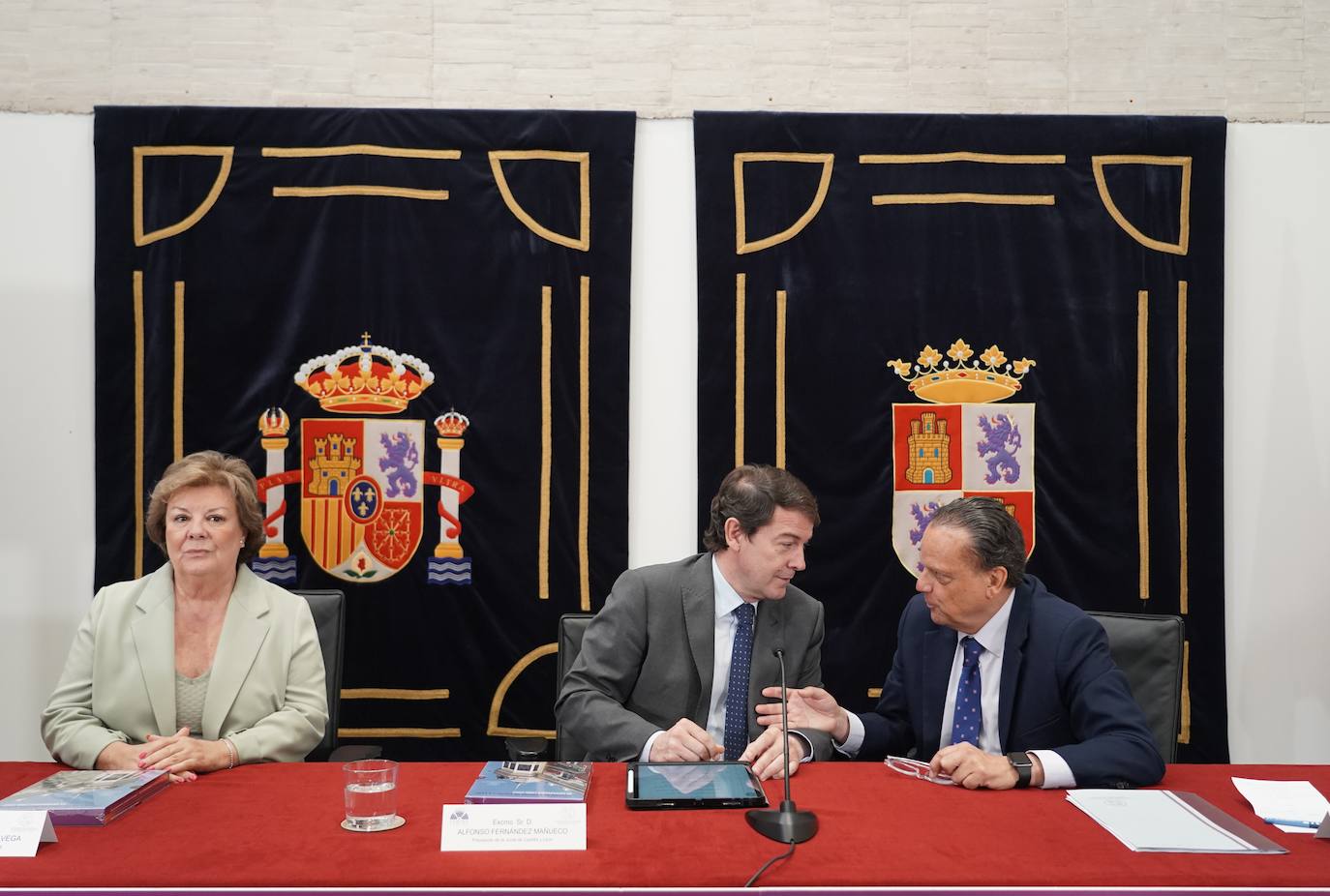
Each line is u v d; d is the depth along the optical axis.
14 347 3.29
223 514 2.13
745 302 3.33
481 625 3.30
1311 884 1.31
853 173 3.35
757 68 3.40
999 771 1.73
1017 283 3.36
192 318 3.28
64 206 3.31
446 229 3.32
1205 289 3.36
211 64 3.34
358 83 3.37
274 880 1.30
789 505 2.07
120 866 1.34
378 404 3.30
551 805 1.49
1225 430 3.41
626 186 3.33
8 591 3.28
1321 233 3.38
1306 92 3.40
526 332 3.32
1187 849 1.42
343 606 2.45
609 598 2.27
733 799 1.61
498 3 3.38
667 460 3.37
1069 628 2.02
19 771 1.84
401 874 1.32
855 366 3.34
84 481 3.30
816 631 2.28
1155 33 3.38
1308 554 3.40
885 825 1.53
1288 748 3.38
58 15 3.31
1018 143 3.36
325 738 2.37
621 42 3.38
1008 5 3.38
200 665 2.16
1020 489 3.34
